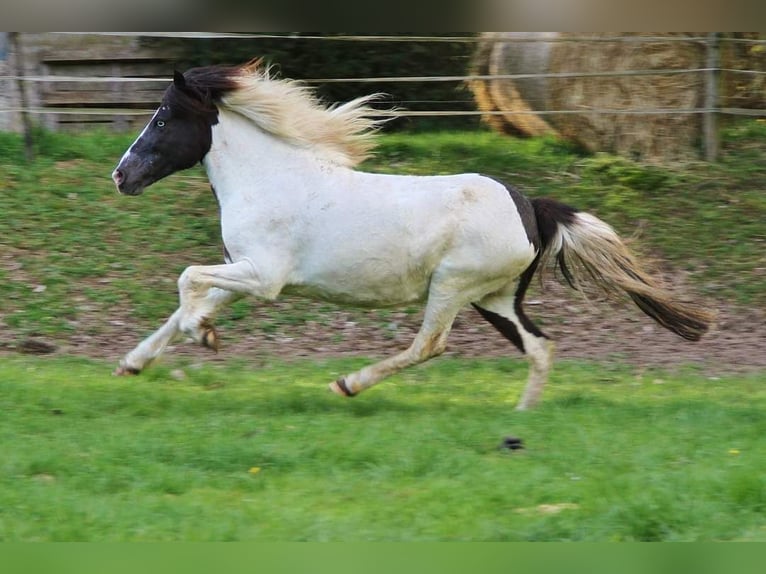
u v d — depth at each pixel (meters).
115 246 17.83
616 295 11.71
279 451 9.29
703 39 20.97
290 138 11.32
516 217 11.22
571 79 21.73
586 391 13.03
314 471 8.98
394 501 8.24
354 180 11.24
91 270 17.17
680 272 17.95
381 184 11.25
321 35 22.33
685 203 19.72
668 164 21.08
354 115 11.67
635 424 10.76
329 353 15.47
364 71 22.73
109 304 16.41
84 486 8.44
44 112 20.02
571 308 17.06
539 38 21.03
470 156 21.02
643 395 12.83
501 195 11.23
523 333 11.72
